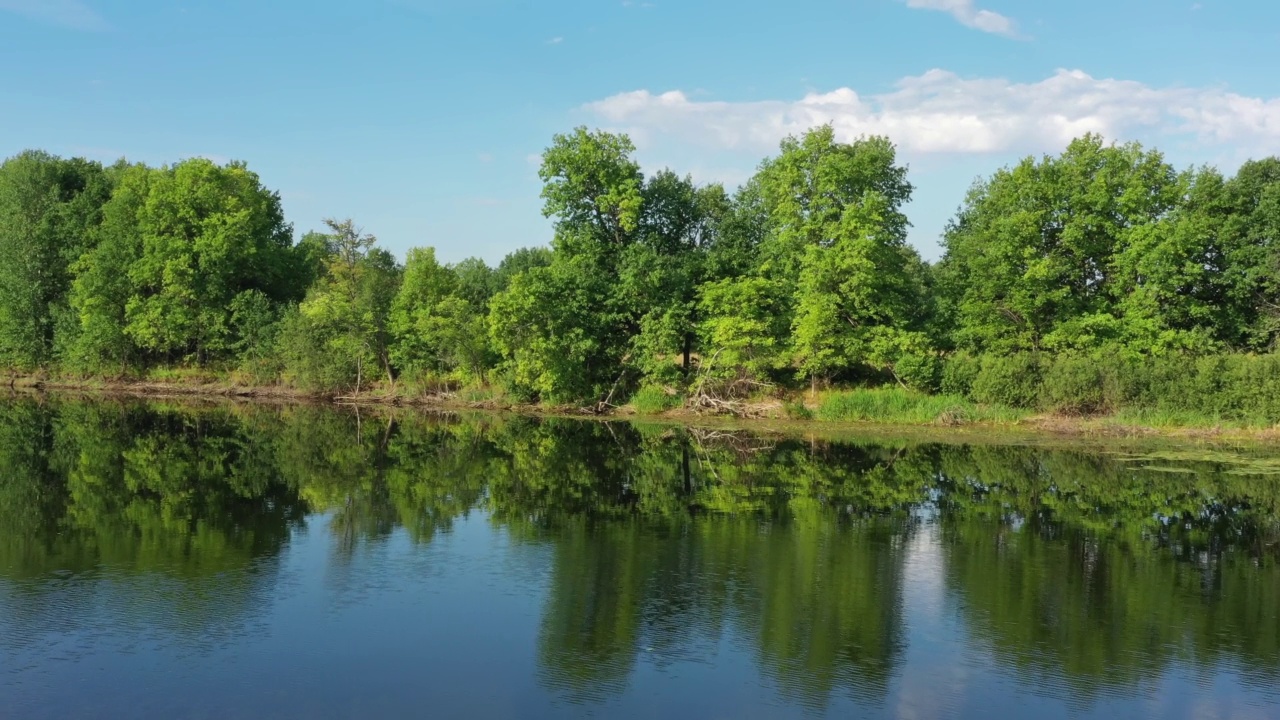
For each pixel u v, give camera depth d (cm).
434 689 1027
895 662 1137
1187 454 2950
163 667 1068
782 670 1102
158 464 2520
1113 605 1369
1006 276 4162
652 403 4303
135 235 5441
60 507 1911
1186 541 1775
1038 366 3825
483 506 2022
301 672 1065
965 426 3741
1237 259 3972
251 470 2447
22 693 987
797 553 1648
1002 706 1017
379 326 5203
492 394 4731
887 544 1725
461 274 8169
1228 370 3534
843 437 3469
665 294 4444
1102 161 4144
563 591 1395
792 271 4497
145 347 5659
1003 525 1902
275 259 5859
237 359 5541
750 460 2842
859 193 4403
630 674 1083
